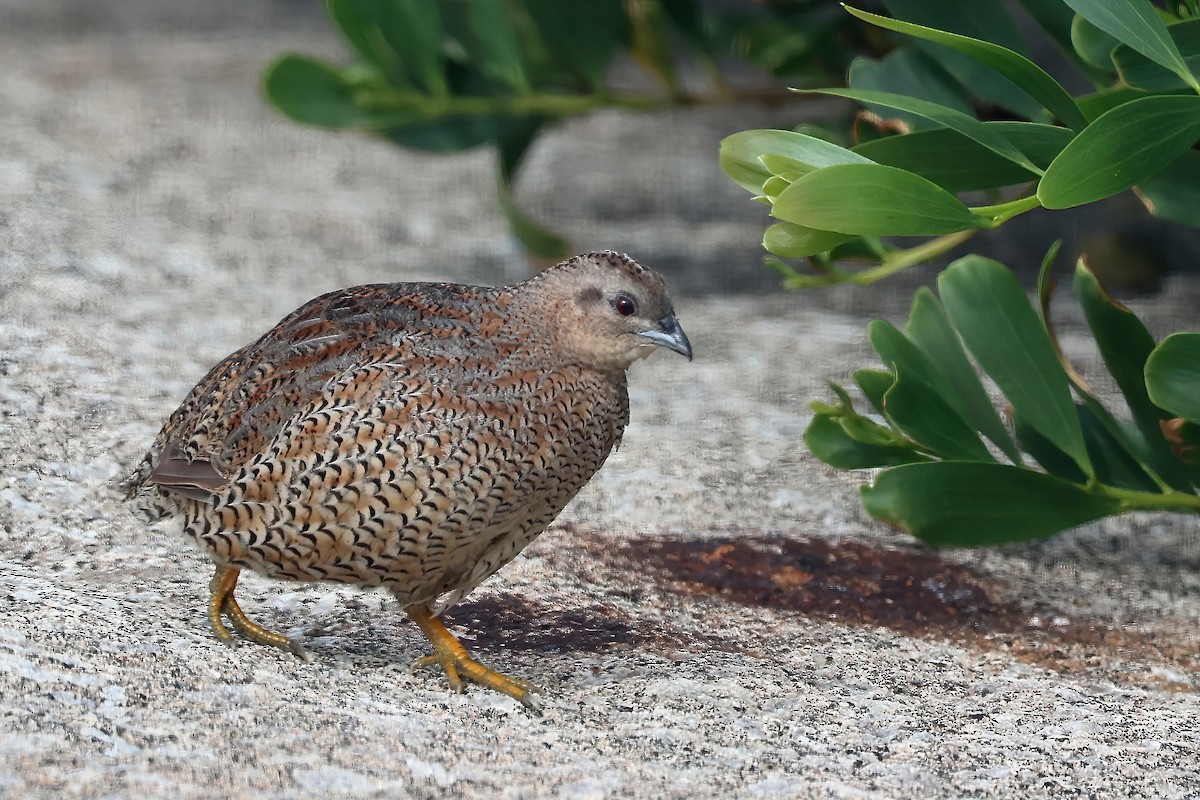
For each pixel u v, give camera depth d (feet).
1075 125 28.12
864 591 33.50
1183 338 29.09
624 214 66.74
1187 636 32.81
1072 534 38.73
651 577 33.14
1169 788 24.38
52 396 38.24
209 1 107.76
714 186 71.72
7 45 90.22
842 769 23.97
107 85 80.69
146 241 53.62
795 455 41.83
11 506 32.40
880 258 36.73
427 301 26.96
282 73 48.55
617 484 38.29
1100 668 30.78
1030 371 32.81
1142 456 34.06
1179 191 30.58
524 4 50.19
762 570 33.96
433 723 24.03
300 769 21.07
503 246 59.93
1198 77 28.02
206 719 22.41
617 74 87.30
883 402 33.09
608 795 21.58
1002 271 33.06
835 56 53.26
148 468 27.76
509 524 26.43
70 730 21.06
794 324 53.93
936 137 28.91
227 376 27.12
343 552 25.52
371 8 48.11
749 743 24.79
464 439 25.43
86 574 29.94
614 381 27.71
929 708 27.37
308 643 28.07
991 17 33.12
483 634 29.30
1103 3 25.80
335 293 27.86
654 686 27.17
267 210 60.90
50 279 47.34
